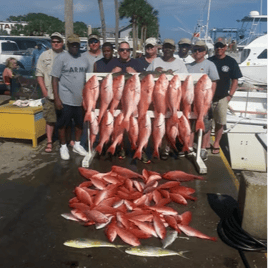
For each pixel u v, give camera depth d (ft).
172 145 14.11
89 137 15.06
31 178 13.28
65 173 13.84
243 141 21.57
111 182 12.13
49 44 38.63
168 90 13.30
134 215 9.86
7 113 16.98
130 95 13.41
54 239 9.12
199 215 10.65
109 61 16.02
